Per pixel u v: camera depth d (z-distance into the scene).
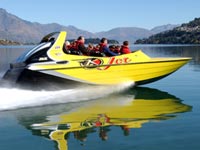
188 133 6.29
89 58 10.29
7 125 6.99
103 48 10.84
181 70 18.62
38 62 9.59
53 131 6.54
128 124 6.98
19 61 9.78
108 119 7.42
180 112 8.05
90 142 5.86
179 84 13.03
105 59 10.56
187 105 8.92
